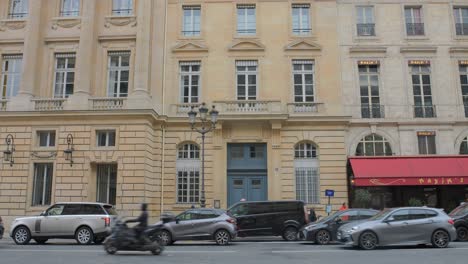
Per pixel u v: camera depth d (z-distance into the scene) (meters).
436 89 26.00
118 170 23.41
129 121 23.88
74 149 23.84
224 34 26.81
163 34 26.61
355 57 26.41
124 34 26.34
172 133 25.77
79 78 24.89
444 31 26.67
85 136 23.97
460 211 19.09
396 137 25.50
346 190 24.78
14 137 24.36
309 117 25.41
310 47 26.45
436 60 26.31
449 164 24.19
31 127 24.38
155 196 24.70
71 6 27.53
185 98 26.44
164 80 26.31
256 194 25.39
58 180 23.62
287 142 25.45
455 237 15.68
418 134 25.50
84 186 23.45
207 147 25.41
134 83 25.00
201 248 15.83
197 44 26.58
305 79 26.48
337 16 26.91
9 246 16.72
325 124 25.52
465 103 25.98
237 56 26.55
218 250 14.96
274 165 25.05
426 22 26.77
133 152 23.52
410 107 25.77
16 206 23.67
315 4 27.05
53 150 23.98
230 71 26.36
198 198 25.20
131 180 23.25
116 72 26.53
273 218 19.89
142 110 23.66
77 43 26.55
